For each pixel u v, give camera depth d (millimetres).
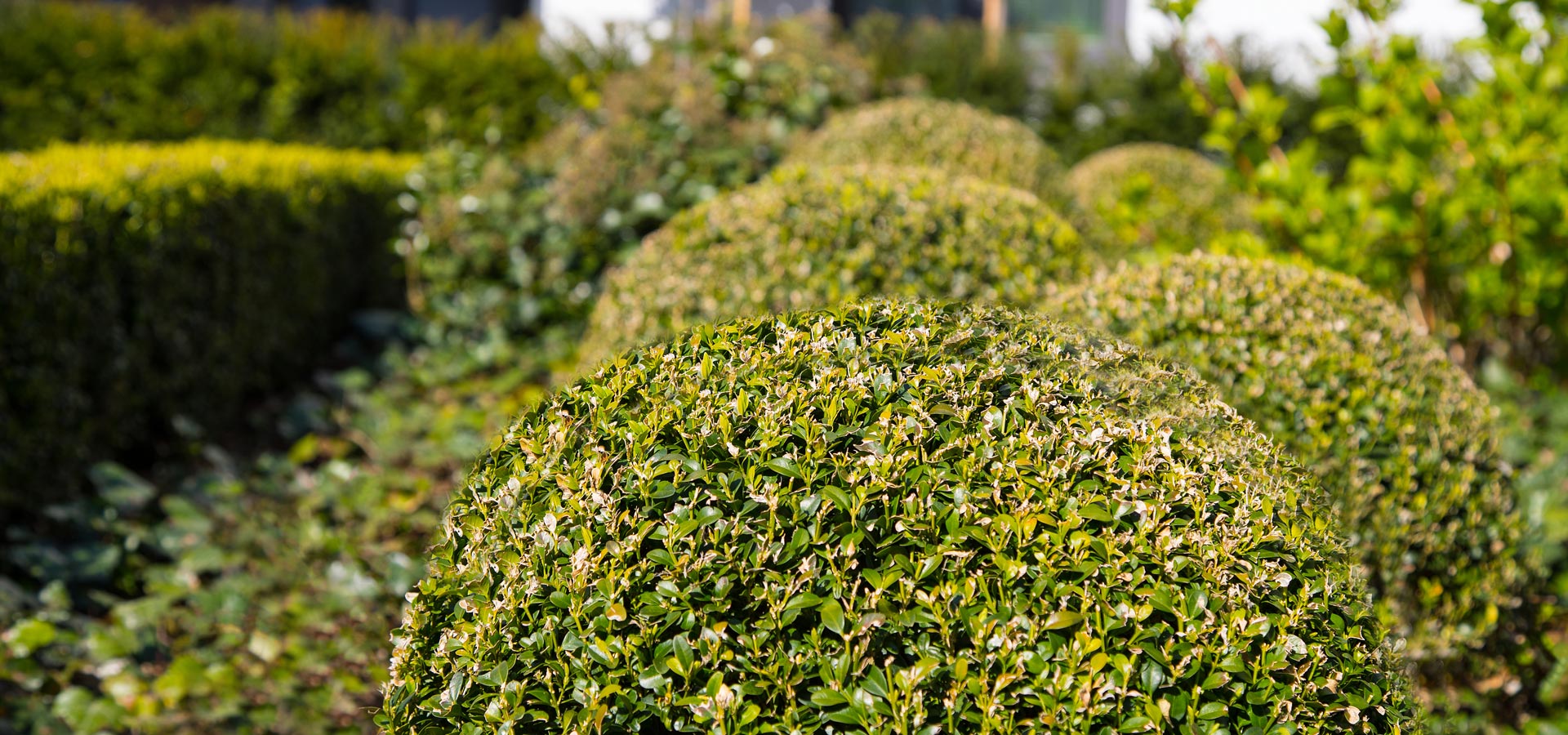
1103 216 5113
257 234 5531
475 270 6324
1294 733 1679
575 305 6234
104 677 3424
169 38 9125
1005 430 1883
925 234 3490
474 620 1831
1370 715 1779
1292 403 2846
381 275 7203
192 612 3881
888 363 1983
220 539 4273
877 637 1703
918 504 1772
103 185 4371
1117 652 1688
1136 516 1798
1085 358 2082
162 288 4711
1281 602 1783
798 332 2061
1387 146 4242
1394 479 2898
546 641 1767
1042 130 9883
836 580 1721
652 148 6160
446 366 6070
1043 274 3502
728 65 6586
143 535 4121
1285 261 3635
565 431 1942
